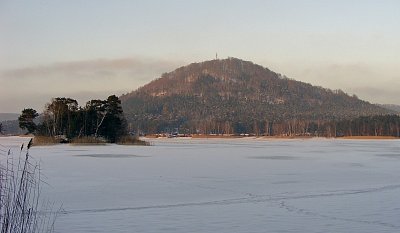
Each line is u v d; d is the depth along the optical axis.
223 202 18.11
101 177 26.97
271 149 74.62
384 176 29.02
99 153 52.03
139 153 53.91
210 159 44.97
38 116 79.62
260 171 31.91
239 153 58.62
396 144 111.19
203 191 21.39
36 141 70.50
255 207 16.80
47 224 13.37
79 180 25.28
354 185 24.12
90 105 79.19
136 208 16.58
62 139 73.75
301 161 43.50
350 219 14.47
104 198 18.91
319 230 12.96
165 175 28.50
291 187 23.11
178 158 45.75
